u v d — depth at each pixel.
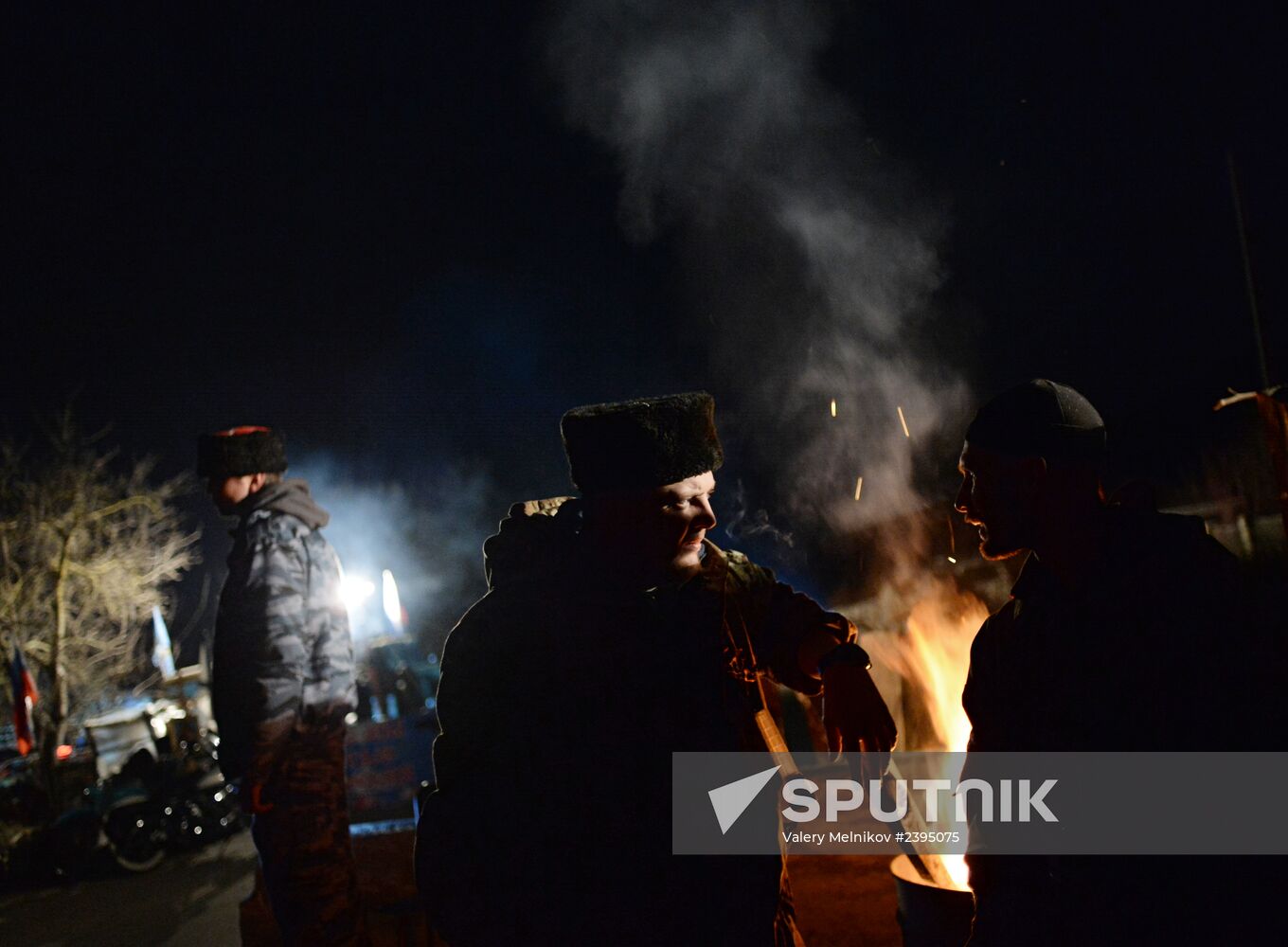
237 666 2.99
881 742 1.55
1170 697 1.38
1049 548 1.52
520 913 1.43
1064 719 1.48
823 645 1.64
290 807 2.99
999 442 1.53
